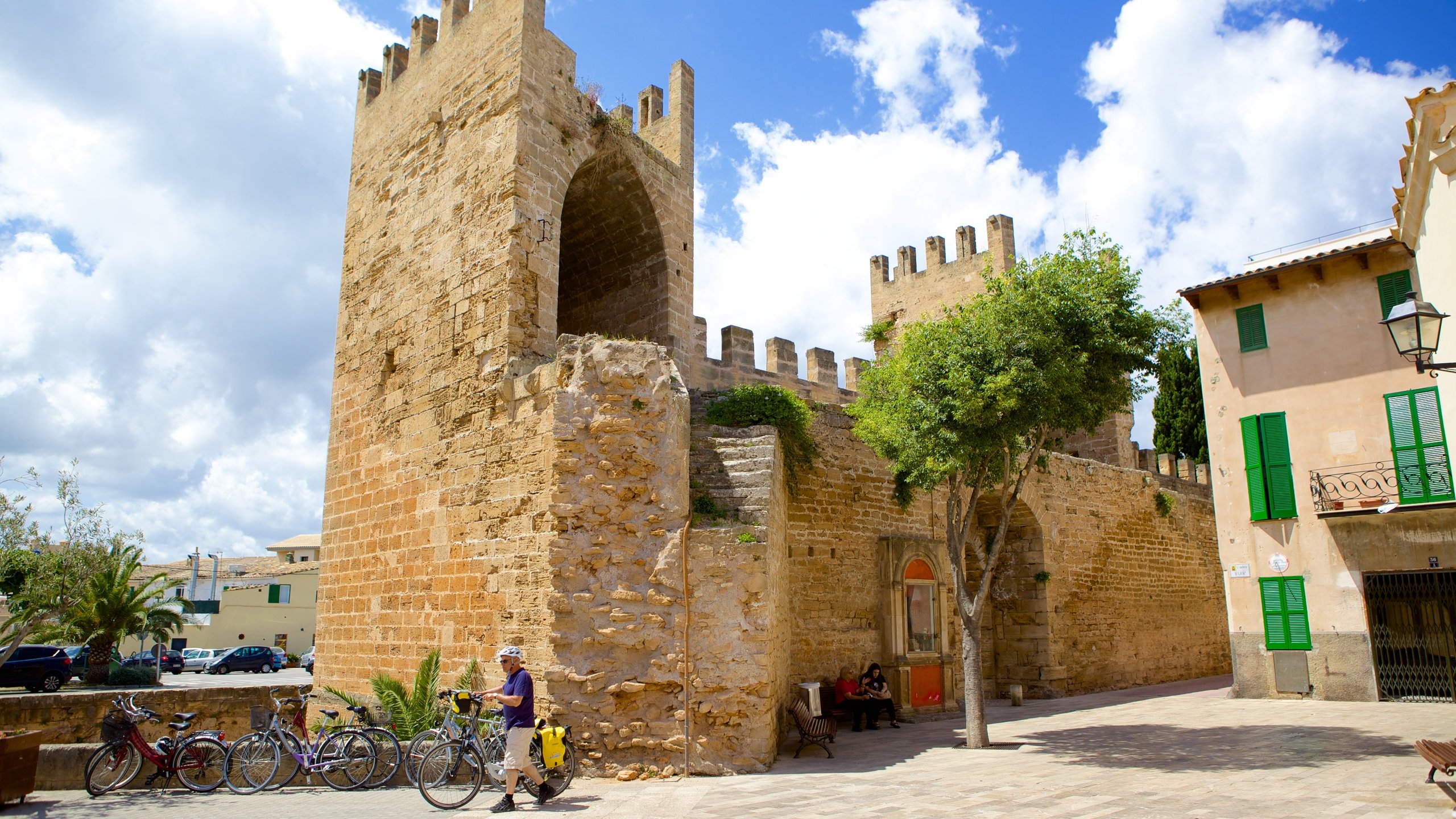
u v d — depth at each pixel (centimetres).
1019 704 2269
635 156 1964
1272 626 2064
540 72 1748
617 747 1240
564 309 2297
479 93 1794
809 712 1473
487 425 1565
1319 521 2025
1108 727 1706
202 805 1084
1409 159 1148
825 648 1898
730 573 1302
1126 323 1516
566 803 1052
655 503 1338
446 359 1712
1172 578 3039
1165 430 4238
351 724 1329
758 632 1291
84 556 1716
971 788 1084
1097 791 1041
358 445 1953
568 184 1769
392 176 2023
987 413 1458
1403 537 1912
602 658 1278
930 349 1529
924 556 2167
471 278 1697
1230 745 1387
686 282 2078
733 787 1139
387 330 1928
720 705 1261
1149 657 2847
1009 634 2528
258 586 6269
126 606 3691
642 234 2059
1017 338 1476
